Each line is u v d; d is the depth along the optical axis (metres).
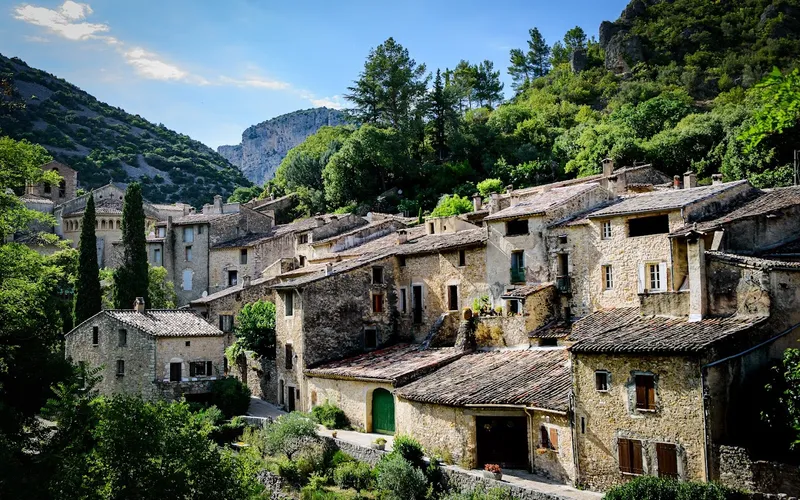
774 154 70.62
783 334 30.20
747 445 27.61
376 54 112.56
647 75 153.50
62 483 24.47
